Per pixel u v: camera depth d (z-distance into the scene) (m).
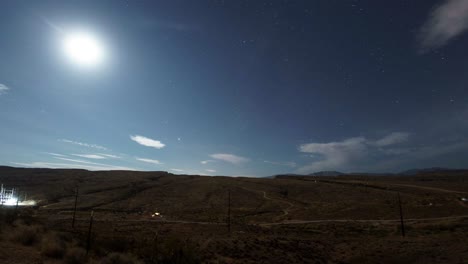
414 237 53.28
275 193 131.50
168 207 105.06
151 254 25.83
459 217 71.00
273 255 37.72
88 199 111.75
